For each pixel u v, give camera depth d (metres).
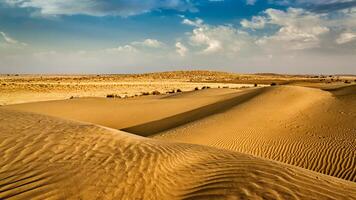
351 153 12.65
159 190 5.64
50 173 5.99
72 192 5.29
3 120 10.30
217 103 27.19
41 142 7.71
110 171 6.16
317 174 6.79
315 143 14.23
